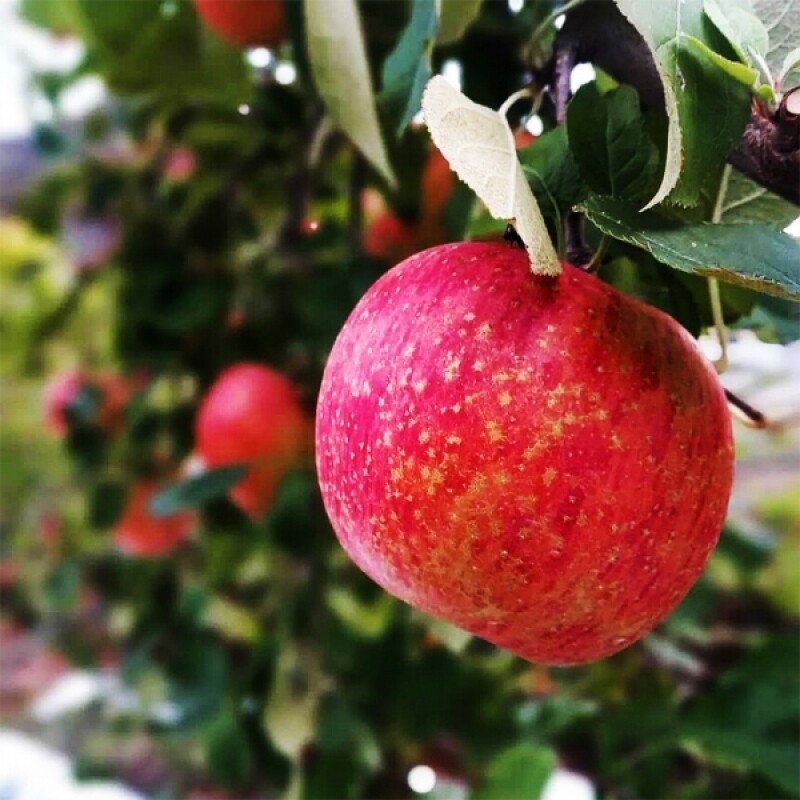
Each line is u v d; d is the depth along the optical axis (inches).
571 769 16.6
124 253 19.2
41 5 18.4
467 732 15.9
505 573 6.4
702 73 6.1
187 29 14.0
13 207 23.2
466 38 11.3
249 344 17.6
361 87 9.6
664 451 6.3
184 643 18.6
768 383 19.5
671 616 16.1
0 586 34.1
